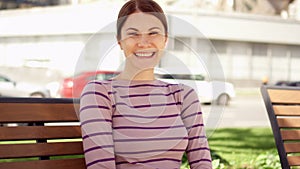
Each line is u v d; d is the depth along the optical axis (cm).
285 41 3066
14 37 2483
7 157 208
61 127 222
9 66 2334
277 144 280
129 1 216
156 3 217
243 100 1977
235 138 815
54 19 2247
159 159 211
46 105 221
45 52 2278
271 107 285
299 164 284
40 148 216
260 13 3077
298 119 292
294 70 3159
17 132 212
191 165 224
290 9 3344
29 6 2561
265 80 2770
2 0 2589
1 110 210
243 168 512
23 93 1252
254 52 3002
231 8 2909
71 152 223
